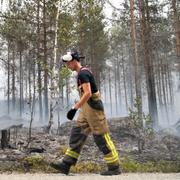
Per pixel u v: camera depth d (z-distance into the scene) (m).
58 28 18.61
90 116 5.43
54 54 17.97
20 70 43.62
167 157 12.27
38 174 8.05
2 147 12.68
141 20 26.92
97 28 32.72
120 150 14.02
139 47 27.83
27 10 21.83
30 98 15.49
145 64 27.86
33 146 13.31
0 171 8.73
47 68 16.02
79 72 5.35
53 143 14.66
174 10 24.50
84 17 22.14
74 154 5.68
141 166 9.94
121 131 18.16
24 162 9.39
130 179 6.08
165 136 17.23
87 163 9.66
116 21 27.66
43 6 20.25
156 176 7.19
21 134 17.33
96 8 22.45
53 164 5.69
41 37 23.30
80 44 27.78
